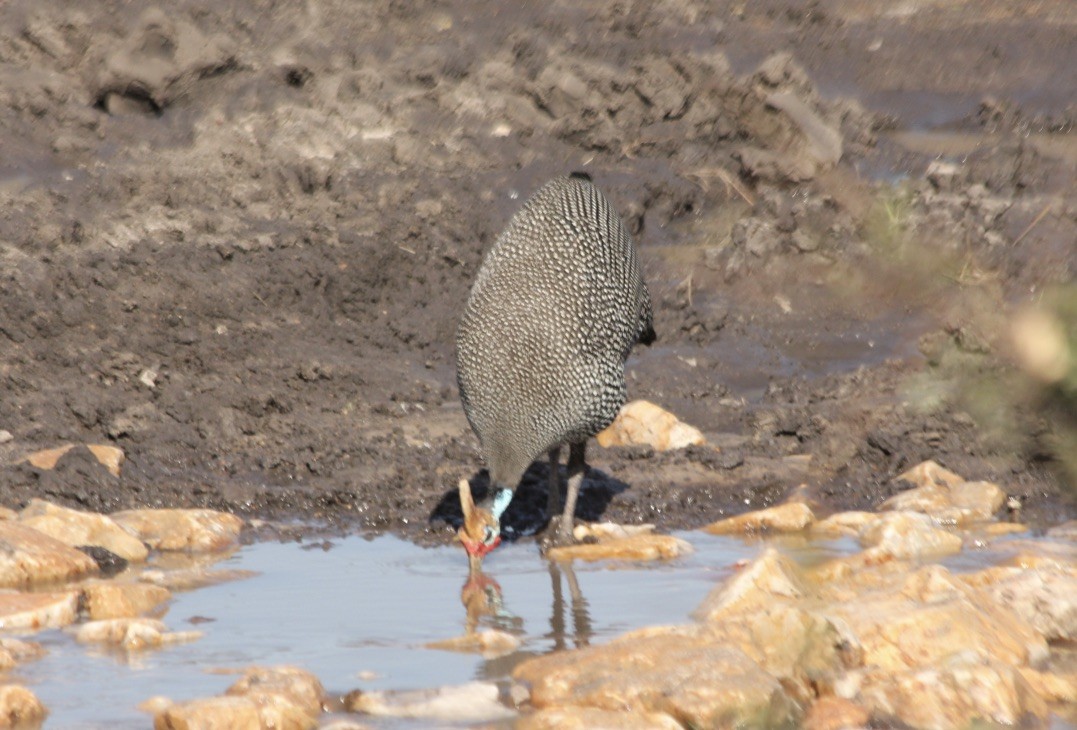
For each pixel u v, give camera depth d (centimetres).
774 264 2045
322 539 1370
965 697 935
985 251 1920
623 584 1214
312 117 2347
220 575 1246
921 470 1499
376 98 2430
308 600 1180
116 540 1309
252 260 1956
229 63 2414
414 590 1205
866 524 1376
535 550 1333
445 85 2478
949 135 2547
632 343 1365
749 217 2211
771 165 2275
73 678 991
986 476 1496
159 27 2372
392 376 1758
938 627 1021
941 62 2855
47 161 2186
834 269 2002
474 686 966
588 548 1302
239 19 2608
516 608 1152
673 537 1324
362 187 2198
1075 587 1114
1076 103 2658
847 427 1596
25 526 1274
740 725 906
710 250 2119
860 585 1170
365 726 908
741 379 1808
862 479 1518
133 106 2344
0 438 1526
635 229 2178
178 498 1451
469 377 1281
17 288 1816
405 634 1093
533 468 1536
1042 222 2086
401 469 1518
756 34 2966
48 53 2416
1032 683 977
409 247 2056
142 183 2122
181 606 1164
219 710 879
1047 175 2297
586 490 1481
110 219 2028
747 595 1107
